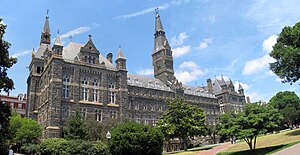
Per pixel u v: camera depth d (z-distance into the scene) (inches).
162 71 4527.6
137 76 4101.9
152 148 1972.2
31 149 2305.6
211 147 2815.0
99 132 2561.5
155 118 3786.9
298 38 2212.1
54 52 2790.4
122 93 3147.1
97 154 1900.8
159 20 4992.6
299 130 2380.7
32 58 3395.7
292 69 2247.8
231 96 5108.3
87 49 3083.2
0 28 1456.7
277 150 1658.5
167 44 4729.3
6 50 1465.3
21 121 2610.7
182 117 2842.0
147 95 3855.8
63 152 1920.5
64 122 2650.1
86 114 2827.3
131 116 3535.9
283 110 3759.8
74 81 2864.2
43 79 3085.6
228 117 1991.9
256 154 1761.8
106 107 3006.9
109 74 3176.7
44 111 2819.9
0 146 1957.4
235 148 2198.6
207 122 4429.1
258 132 1770.4
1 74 1441.9
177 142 3710.6
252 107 1884.8
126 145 1909.4
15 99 4665.4
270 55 2395.4
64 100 2726.4
